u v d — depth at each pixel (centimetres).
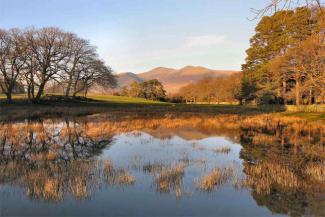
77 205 891
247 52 6775
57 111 4725
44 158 1472
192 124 3136
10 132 2341
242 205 904
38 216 821
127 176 1104
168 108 6147
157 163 1383
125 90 12375
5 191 990
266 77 6166
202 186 1033
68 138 2136
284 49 4947
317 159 1479
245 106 6825
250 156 1560
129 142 2008
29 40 5316
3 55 5150
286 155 1579
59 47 5638
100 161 1416
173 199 945
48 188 975
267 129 2741
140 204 901
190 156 1559
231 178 1134
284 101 6091
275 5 590
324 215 838
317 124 3081
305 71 4028
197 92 11425
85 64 6206
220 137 2256
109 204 902
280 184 1075
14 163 1309
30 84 5619
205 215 833
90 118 3722
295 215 838
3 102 5359
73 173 1174
